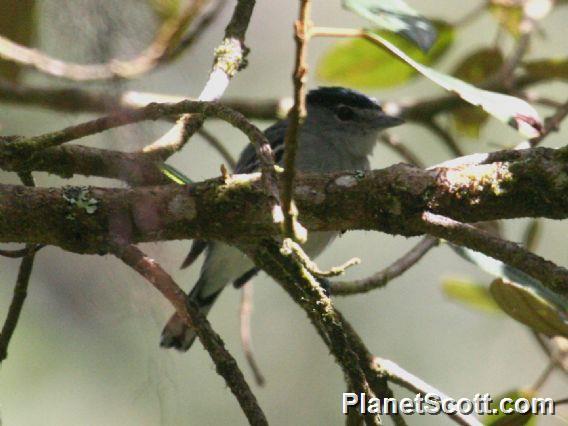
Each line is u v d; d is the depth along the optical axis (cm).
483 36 1300
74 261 1014
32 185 624
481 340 1223
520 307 699
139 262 547
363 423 590
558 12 1272
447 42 1020
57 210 571
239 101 1077
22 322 1030
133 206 575
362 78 1041
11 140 602
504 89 993
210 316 1230
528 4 988
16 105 963
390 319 1222
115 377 999
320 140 1103
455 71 1077
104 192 581
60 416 1012
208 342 544
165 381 526
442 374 1200
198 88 1089
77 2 448
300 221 580
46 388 1021
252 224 578
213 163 1262
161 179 649
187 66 994
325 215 577
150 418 998
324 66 1025
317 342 1211
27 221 570
